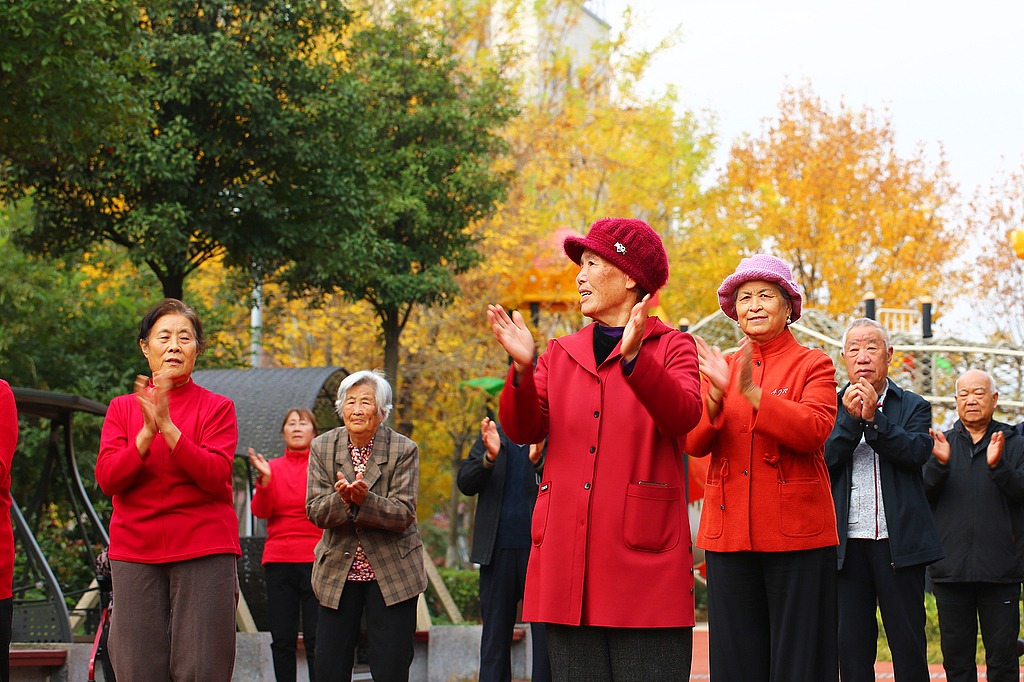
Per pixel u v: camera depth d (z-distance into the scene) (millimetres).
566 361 4309
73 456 10859
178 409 5297
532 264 25438
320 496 6477
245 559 10266
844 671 6227
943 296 28359
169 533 5078
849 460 6277
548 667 7543
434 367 23578
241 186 16000
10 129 12273
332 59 17547
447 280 19828
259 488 8250
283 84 16312
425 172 20141
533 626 7609
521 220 25500
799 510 5164
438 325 24125
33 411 10625
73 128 12438
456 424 26016
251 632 9297
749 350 4949
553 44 30266
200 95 15578
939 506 7676
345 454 6543
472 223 23719
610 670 4105
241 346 20594
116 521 5137
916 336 15398
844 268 27359
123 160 15031
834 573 5234
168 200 15570
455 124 20609
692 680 10539
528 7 29719
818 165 28359
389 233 20094
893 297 27141
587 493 4094
